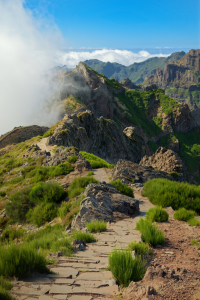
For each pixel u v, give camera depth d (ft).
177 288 12.28
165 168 147.02
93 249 20.58
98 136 318.04
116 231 26.86
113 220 32.50
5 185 101.71
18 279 14.07
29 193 59.98
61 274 14.87
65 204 51.55
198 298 11.25
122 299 11.66
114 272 14.35
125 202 38.75
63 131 184.65
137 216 36.70
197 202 44.06
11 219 59.00
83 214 32.14
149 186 57.88
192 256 19.26
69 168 90.43
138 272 14.38
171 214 37.91
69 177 82.58
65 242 21.83
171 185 52.80
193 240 23.11
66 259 17.94
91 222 28.02
